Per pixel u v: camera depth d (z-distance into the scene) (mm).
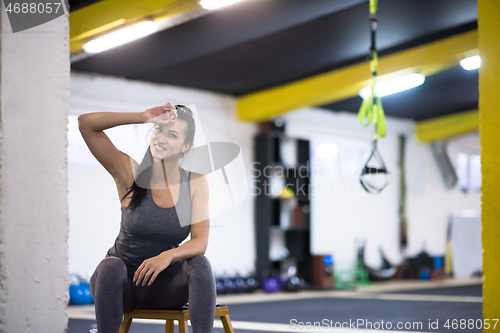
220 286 7562
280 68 7145
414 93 8688
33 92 1712
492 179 2172
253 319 4820
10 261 1618
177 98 7859
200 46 5855
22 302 1632
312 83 7574
